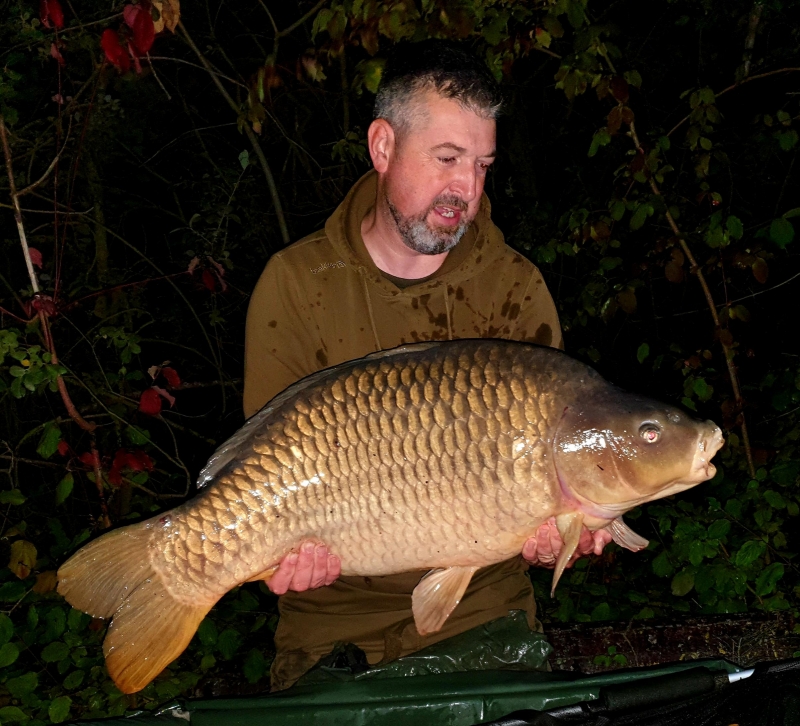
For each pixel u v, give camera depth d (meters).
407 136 1.12
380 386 1.03
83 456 1.83
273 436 1.04
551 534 1.08
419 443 1.02
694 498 2.12
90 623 1.64
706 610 1.72
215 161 2.74
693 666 1.08
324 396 1.04
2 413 2.39
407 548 1.05
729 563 1.73
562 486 1.04
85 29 1.99
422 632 1.08
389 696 1.03
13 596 1.60
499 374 1.03
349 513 1.04
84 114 2.10
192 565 1.05
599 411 1.03
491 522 1.04
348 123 2.49
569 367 1.06
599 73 1.85
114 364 2.35
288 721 1.02
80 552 1.06
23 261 2.44
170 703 1.09
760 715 0.94
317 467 1.03
